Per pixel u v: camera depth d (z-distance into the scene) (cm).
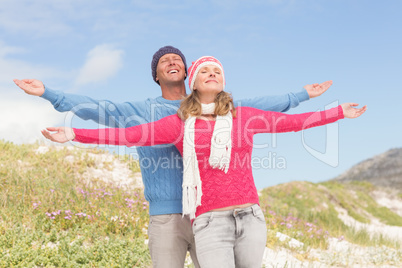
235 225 357
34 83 394
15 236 723
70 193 1016
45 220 826
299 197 2161
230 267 347
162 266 419
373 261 1009
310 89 498
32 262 638
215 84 383
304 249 998
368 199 2627
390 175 3506
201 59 394
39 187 1036
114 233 838
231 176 363
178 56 482
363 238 1319
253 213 363
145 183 430
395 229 2080
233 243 358
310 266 880
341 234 1345
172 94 482
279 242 995
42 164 1304
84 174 1301
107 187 1166
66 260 663
